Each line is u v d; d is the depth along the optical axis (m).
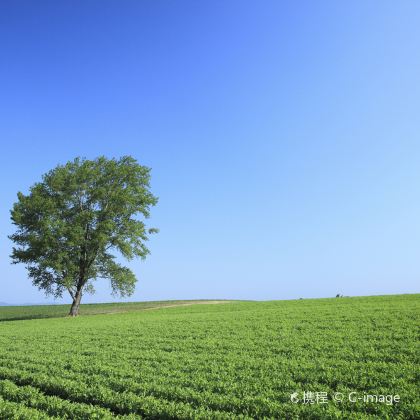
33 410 14.05
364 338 23.48
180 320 41.19
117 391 15.95
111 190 64.19
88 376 18.19
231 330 30.86
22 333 37.53
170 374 18.00
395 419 11.64
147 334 31.67
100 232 60.47
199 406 13.79
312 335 25.86
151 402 14.04
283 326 30.94
